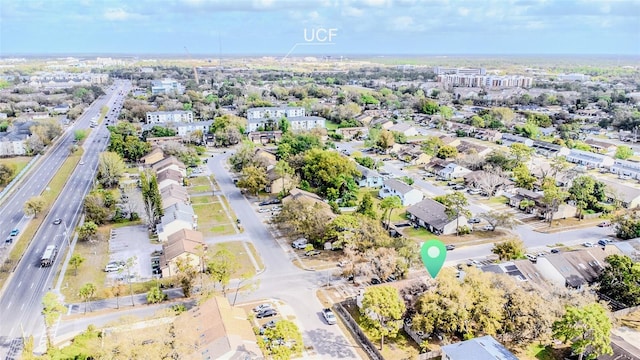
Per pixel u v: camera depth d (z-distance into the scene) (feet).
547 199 341.00
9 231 326.03
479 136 640.99
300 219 301.02
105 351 178.50
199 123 645.10
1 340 206.08
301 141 511.40
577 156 516.73
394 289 208.64
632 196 372.17
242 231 325.42
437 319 196.75
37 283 254.27
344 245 278.05
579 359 191.11
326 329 214.69
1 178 426.51
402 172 478.18
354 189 393.70
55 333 209.15
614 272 237.66
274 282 256.11
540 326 194.90
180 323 198.39
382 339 200.13
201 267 261.03
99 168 439.63
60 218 350.23
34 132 556.92
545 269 257.14
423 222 337.31
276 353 184.03
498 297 202.18
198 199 393.50
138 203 357.82
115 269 268.21
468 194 411.13
